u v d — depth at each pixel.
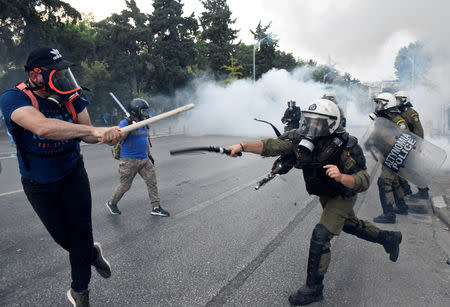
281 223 4.79
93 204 5.73
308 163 2.78
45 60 2.08
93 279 3.26
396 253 3.29
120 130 2.18
